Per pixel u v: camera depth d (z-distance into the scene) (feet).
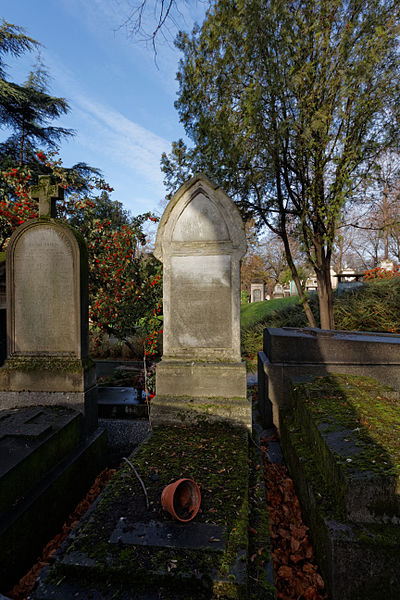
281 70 18.31
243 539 5.98
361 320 26.13
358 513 6.18
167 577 5.21
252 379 22.43
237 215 12.19
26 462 8.18
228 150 20.08
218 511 6.79
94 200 23.24
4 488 7.40
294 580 6.64
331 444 7.50
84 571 5.41
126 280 19.03
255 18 17.33
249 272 97.45
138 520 6.51
